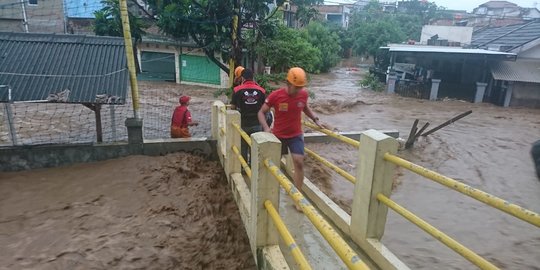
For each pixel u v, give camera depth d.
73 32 24.23
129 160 6.77
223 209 5.46
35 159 6.55
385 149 3.67
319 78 33.28
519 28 28.05
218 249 4.48
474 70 23.31
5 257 3.98
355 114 16.94
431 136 12.77
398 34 40.72
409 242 5.64
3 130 10.44
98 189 5.74
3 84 6.02
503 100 21.06
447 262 5.14
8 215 4.93
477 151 11.36
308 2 12.28
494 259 5.42
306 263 2.25
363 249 3.99
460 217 6.72
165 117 14.02
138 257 4.08
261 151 3.36
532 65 22.20
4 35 7.07
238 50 11.33
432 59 24.75
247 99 5.73
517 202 7.86
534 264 5.34
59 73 6.47
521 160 10.68
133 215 4.98
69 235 4.45
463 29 34.34
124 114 13.73
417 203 7.23
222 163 7.01
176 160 6.84
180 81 25.31
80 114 12.16
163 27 10.73
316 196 5.29
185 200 5.43
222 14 11.05
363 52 43.09
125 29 6.70
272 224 3.59
